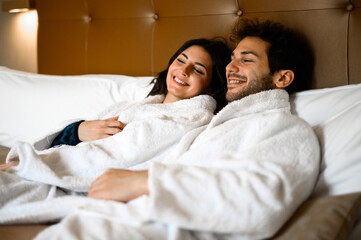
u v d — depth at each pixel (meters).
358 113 0.82
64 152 0.95
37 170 0.87
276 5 1.21
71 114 1.40
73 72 1.73
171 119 1.04
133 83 1.42
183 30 1.42
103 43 1.62
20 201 0.83
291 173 0.70
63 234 0.60
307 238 0.59
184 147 0.92
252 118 0.85
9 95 1.48
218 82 1.28
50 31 1.76
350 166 0.75
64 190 0.92
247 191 0.63
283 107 0.99
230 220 0.61
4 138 1.45
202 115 1.08
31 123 1.42
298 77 1.11
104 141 1.00
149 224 0.63
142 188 0.73
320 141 0.85
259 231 0.61
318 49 1.14
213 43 1.26
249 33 1.13
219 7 1.33
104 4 1.59
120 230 0.61
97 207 0.68
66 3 1.69
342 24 1.10
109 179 0.76
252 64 1.07
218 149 0.81
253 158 0.71
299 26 1.17
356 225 0.71
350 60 1.10
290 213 0.65
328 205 0.65
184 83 1.22
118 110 1.23
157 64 1.50
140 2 1.50
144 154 0.95
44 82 1.49
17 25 2.02
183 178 0.66
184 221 0.60
